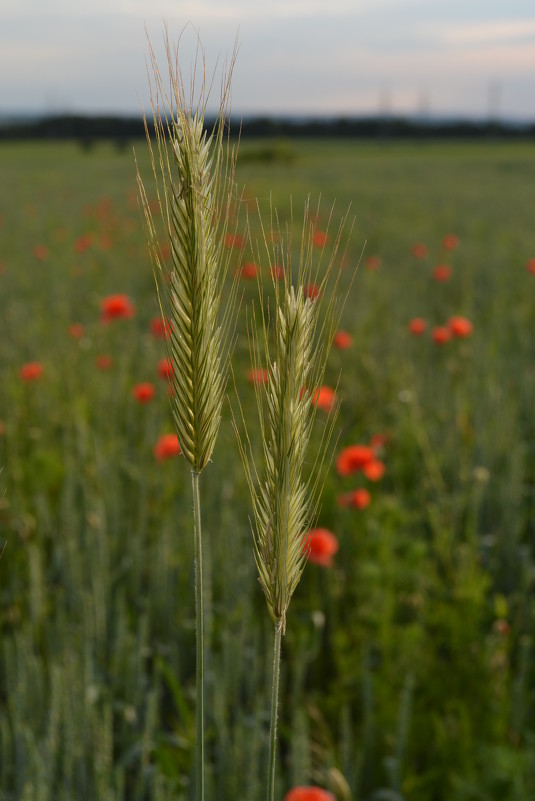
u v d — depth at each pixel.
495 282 11.34
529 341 7.86
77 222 17.50
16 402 5.60
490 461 4.88
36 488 4.41
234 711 2.97
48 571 3.83
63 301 9.30
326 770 2.62
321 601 3.78
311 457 4.64
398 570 3.56
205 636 3.02
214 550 3.82
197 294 1.04
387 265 12.95
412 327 6.05
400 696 2.97
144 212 1.03
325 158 56.47
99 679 3.01
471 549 3.91
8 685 2.85
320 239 8.47
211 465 4.41
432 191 28.50
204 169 1.03
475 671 3.18
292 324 1.06
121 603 3.27
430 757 2.83
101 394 5.66
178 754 2.82
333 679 3.36
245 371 5.85
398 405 5.89
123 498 4.43
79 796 2.42
